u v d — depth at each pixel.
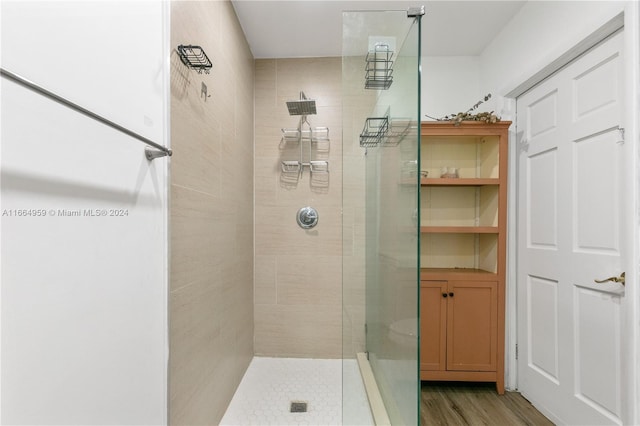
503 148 1.88
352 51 1.48
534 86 1.75
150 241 0.88
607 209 1.28
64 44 0.58
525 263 1.81
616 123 1.24
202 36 1.30
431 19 1.89
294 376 1.99
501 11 1.82
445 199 2.24
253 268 2.25
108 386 0.69
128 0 0.78
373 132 1.54
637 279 1.11
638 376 1.10
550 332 1.61
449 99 2.29
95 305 0.66
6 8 0.46
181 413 1.08
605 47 1.29
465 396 1.83
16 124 0.48
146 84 0.86
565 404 1.49
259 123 2.29
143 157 0.84
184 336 1.11
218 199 1.50
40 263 0.53
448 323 1.90
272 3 1.74
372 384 1.55
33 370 0.51
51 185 0.55
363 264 1.61
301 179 2.28
